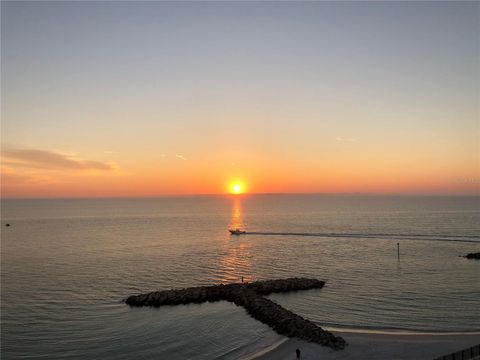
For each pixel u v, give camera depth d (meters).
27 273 88.12
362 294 68.50
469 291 69.25
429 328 51.53
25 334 51.72
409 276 81.88
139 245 133.25
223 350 46.53
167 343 48.75
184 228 196.75
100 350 46.88
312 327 49.50
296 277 83.38
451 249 117.06
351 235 154.50
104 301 66.62
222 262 101.50
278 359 43.16
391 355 42.78
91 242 141.38
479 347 40.50
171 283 79.75
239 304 63.66
